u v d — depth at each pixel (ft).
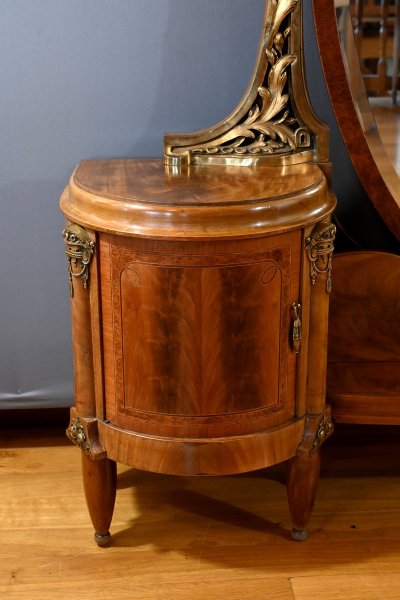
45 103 4.74
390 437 5.49
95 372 4.01
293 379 3.99
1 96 4.70
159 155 4.90
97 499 4.27
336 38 3.95
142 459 3.96
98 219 3.64
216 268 3.58
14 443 5.41
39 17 4.55
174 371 3.78
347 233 4.96
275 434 3.96
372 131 4.93
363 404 4.26
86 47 4.63
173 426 3.88
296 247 3.73
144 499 4.83
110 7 4.56
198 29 4.63
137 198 3.61
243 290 3.64
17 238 5.03
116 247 3.67
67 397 5.41
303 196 3.69
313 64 4.78
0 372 5.31
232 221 3.50
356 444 5.40
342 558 4.30
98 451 4.06
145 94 4.76
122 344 3.84
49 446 5.39
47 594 4.04
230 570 4.22
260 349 3.78
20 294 5.16
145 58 4.68
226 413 3.86
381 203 4.29
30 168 4.88
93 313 3.89
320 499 4.81
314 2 3.90
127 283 3.70
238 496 4.86
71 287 3.92
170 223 3.49
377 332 4.38
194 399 3.82
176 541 4.45
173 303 3.65
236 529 4.55
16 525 4.58
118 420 4.00
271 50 4.14
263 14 4.60
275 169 4.21
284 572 4.20
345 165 4.90
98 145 4.86
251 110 4.30
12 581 4.14
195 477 5.05
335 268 4.27
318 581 4.13
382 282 4.27
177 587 4.09
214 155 4.33
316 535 4.49
